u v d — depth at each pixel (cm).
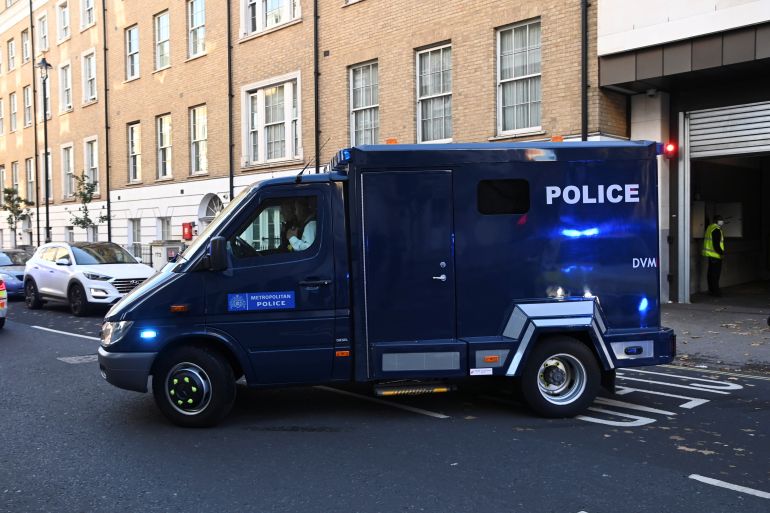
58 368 864
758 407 646
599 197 611
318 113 1708
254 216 592
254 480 459
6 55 3481
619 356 609
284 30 1794
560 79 1258
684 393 704
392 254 594
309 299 591
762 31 1045
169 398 584
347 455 511
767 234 1789
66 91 2953
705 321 1118
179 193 2203
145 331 575
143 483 455
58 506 417
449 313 601
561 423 595
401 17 1507
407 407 657
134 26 2434
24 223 3384
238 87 1950
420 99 1498
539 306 601
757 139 1203
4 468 488
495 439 548
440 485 446
